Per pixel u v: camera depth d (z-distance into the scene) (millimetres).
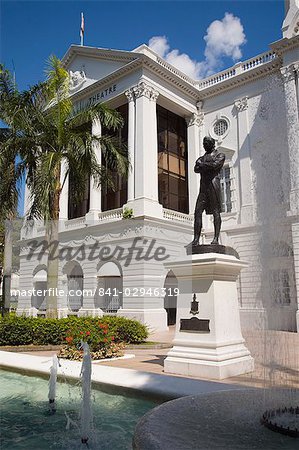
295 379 6293
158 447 2887
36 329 11922
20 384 6664
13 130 14695
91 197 23609
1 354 8805
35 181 14234
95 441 4180
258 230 5707
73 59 27891
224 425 3506
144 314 19422
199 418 3672
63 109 14953
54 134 15070
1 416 5117
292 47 20484
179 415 3742
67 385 6414
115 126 16297
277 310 5852
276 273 5754
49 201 14156
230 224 23062
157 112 25719
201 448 2953
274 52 21641
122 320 13086
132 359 9414
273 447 3049
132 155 22656
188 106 25828
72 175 15320
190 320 7496
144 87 22922
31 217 14930
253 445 3082
